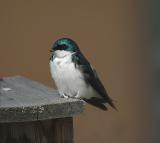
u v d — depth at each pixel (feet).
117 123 37.45
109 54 38.32
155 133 38.68
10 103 20.40
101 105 26.96
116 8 38.37
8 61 37.45
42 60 37.65
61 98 21.49
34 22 37.68
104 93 26.27
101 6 38.17
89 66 25.50
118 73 38.50
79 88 25.12
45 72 37.63
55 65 24.81
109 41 38.34
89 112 36.91
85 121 36.78
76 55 24.97
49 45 37.78
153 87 38.88
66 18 37.91
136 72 38.81
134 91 38.75
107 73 38.29
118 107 38.34
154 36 38.81
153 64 38.86
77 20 37.99
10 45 37.47
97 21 38.14
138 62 38.75
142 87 38.86
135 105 38.68
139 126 38.55
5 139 19.98
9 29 37.47
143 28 38.75
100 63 38.17
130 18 38.63
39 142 20.20
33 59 37.63
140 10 38.68
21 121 19.69
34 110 19.67
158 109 38.86
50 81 37.60
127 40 38.63
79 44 37.96
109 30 38.29
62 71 24.67
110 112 37.42
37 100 21.03
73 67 24.70
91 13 38.09
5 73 37.42
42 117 19.76
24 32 37.60
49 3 37.78
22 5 37.60
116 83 38.45
